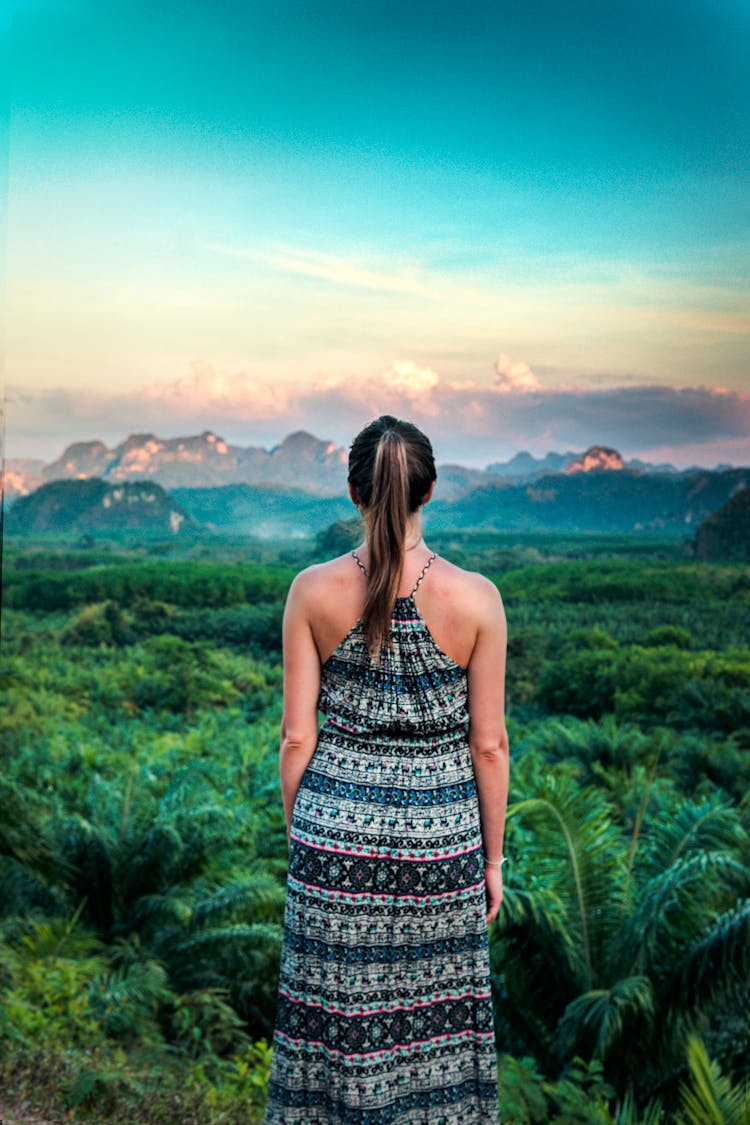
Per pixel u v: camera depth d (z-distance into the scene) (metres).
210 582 73.25
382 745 1.55
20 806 8.10
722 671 33.28
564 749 19.20
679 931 5.28
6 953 4.69
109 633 61.12
